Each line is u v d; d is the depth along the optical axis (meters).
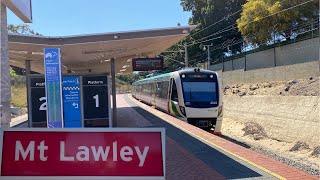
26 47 14.99
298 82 34.19
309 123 26.69
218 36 63.34
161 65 23.83
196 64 69.81
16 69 59.62
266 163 9.96
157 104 31.58
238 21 50.44
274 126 31.09
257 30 46.94
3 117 8.63
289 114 29.53
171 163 10.05
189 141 13.70
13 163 5.08
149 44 17.39
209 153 11.45
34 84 14.79
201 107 22.88
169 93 25.48
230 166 9.69
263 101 34.34
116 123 20.92
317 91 29.52
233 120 38.66
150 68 23.77
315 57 35.78
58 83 11.17
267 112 32.84
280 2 44.25
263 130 31.59
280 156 20.36
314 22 40.03
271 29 45.41
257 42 47.69
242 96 39.12
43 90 14.84
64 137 5.13
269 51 43.59
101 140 5.11
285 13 43.50
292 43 39.59
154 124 19.81
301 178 8.38
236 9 62.09
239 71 47.59
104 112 15.41
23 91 48.22
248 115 36.00
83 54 18.81
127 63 29.80
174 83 24.17
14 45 14.25
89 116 15.26
